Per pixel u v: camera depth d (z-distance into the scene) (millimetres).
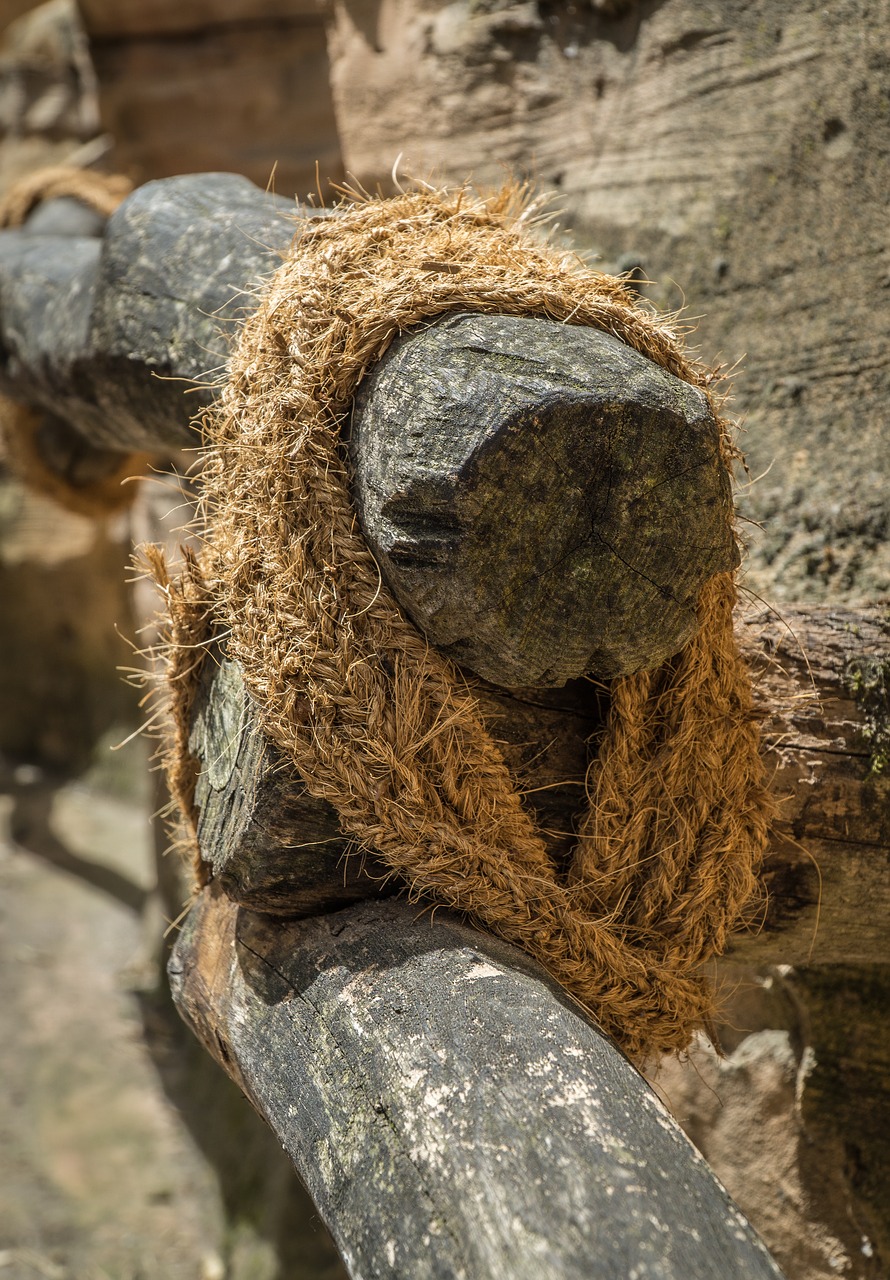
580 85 1351
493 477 817
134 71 1936
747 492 1131
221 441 891
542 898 856
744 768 888
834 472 1106
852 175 1124
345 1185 803
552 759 881
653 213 1258
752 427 1150
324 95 1719
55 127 2547
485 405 819
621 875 875
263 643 856
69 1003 2010
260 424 866
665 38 1250
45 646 2670
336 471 857
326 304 862
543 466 820
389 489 831
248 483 871
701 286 1205
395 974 839
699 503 838
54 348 1127
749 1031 1127
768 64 1167
